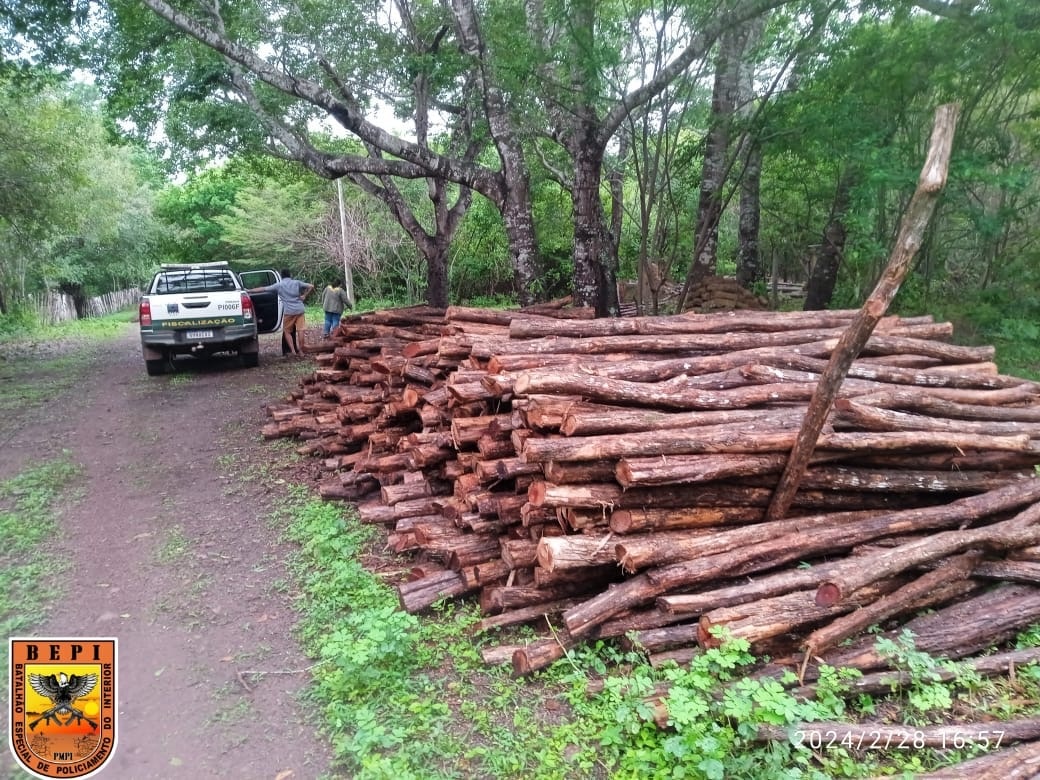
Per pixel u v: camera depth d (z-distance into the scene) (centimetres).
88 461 798
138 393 1141
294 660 416
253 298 1606
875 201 984
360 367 778
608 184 1549
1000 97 1077
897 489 460
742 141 1029
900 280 331
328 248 2584
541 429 423
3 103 1745
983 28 819
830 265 1209
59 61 1166
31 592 495
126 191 3108
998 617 384
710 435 407
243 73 1123
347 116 973
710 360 495
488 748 333
